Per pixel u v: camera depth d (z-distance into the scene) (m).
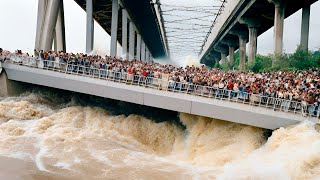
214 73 31.30
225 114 24.12
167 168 20.58
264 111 23.23
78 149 21.97
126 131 26.33
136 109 28.50
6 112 26.44
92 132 25.23
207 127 25.30
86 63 29.08
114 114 28.34
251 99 24.03
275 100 23.45
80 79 27.83
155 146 25.94
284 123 22.73
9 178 16.97
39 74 28.72
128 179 18.20
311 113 22.55
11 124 24.80
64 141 23.06
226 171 20.23
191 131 25.67
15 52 29.84
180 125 26.81
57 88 29.97
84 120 27.14
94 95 28.88
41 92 30.45
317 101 22.70
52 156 20.41
